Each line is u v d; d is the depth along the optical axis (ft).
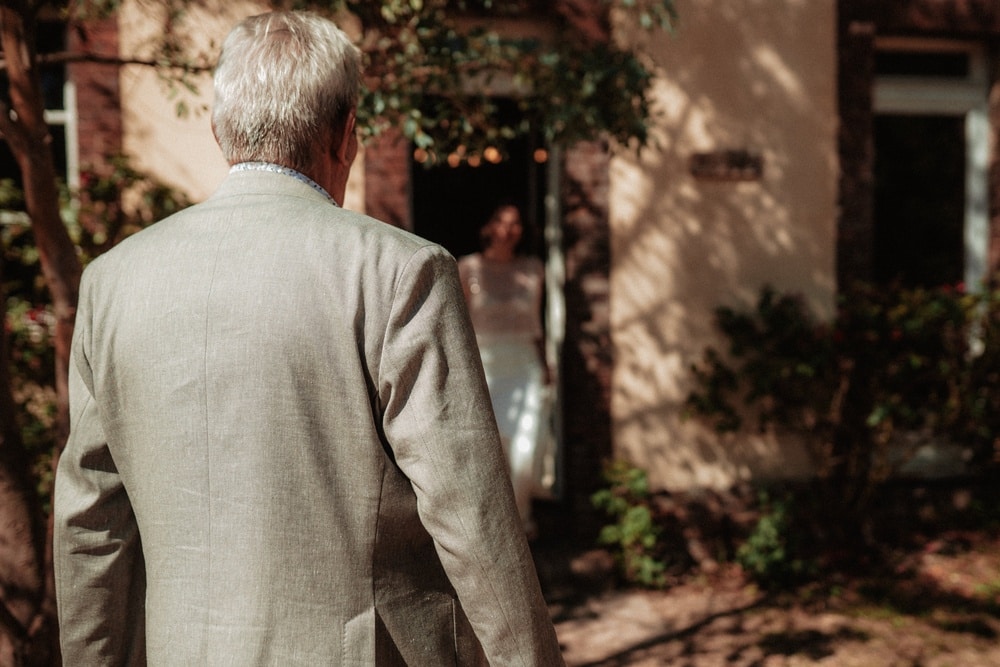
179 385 4.23
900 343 18.28
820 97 18.76
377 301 4.19
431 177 20.97
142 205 15.29
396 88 11.23
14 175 15.84
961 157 20.59
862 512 18.30
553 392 18.58
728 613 15.53
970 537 18.63
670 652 13.93
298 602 4.13
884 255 20.35
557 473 18.62
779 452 18.70
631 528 16.78
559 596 16.35
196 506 4.19
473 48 12.33
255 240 4.33
